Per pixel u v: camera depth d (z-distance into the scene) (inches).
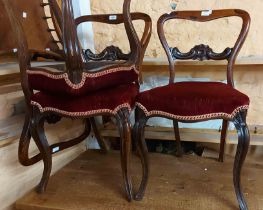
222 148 62.2
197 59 58.5
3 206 50.1
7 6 41.8
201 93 42.2
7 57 56.1
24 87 45.2
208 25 69.2
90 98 43.0
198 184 53.5
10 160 51.1
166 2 70.9
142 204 47.2
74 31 37.9
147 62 64.0
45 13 71.7
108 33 76.6
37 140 48.4
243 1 65.9
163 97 42.6
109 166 63.8
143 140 45.9
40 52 59.2
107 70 42.6
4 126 51.5
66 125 67.4
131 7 73.5
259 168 60.4
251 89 69.4
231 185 52.7
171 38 72.4
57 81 40.5
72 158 69.5
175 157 67.2
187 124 71.9
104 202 48.3
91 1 76.0
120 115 42.9
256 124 71.3
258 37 66.7
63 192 52.4
